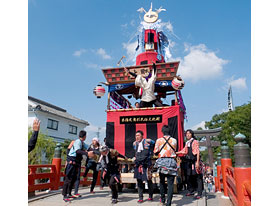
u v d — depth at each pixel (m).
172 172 4.37
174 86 7.11
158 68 7.52
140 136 5.20
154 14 9.38
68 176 5.41
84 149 5.72
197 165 5.33
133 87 9.21
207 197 6.52
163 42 9.27
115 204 4.95
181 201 5.22
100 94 7.75
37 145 15.50
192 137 5.79
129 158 6.92
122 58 7.88
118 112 7.49
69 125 24.91
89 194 6.32
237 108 25.84
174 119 6.92
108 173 5.27
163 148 4.59
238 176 3.34
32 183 6.00
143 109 7.29
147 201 5.16
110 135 7.33
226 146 6.59
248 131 21.61
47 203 5.16
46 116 21.33
